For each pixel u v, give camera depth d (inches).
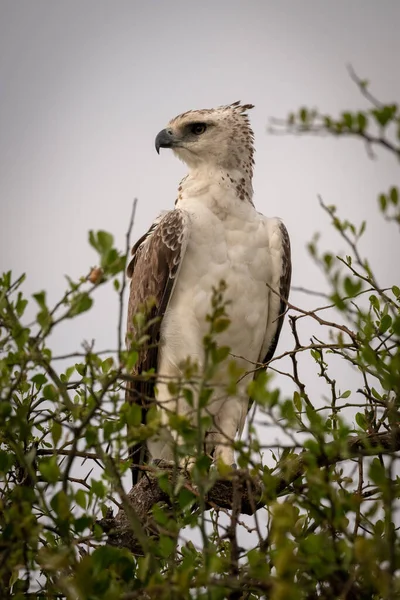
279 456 406.9
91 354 325.1
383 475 281.1
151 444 511.8
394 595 269.9
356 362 351.9
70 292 317.4
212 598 280.2
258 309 535.8
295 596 264.5
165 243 531.5
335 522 293.3
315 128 275.3
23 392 410.6
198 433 300.0
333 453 305.7
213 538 388.5
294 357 410.0
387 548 280.7
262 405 306.8
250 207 549.3
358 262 330.0
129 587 315.9
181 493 324.2
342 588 286.5
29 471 321.1
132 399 336.8
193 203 545.6
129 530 368.5
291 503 309.6
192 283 529.0
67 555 295.9
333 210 355.9
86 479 417.1
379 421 391.2
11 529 309.6
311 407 353.1
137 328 327.6
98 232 313.0
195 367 308.3
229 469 309.1
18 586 346.0
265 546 304.2
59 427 318.0
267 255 539.5
